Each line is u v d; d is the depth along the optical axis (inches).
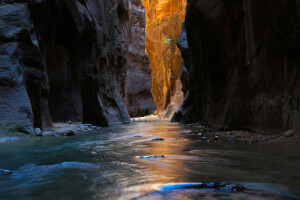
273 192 93.6
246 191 95.3
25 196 93.1
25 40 383.9
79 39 562.9
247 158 167.5
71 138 328.5
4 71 351.9
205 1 396.8
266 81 297.7
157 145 245.1
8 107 340.8
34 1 406.0
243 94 332.5
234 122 344.5
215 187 100.5
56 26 526.0
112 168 140.9
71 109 567.5
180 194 92.5
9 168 143.6
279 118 280.1
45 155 191.5
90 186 105.3
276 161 156.0
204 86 581.0
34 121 389.4
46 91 424.2
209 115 447.8
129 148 226.8
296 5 249.4
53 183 110.5
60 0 475.5
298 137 246.8
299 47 260.1
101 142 279.3
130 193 94.9
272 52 290.2
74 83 585.3
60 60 548.1
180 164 150.2
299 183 106.3
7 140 301.1
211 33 396.5
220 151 199.5
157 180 112.7
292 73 273.6
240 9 334.0
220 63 391.2
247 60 321.4
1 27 370.6
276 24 277.9
